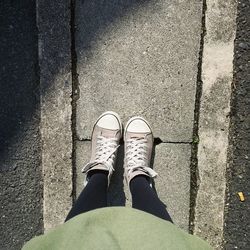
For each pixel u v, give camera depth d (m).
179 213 1.92
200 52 1.86
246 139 1.85
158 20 1.86
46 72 1.91
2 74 1.93
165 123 1.90
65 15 1.88
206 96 1.86
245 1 1.81
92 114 1.92
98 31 1.89
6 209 1.97
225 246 1.90
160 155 1.92
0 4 1.90
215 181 1.88
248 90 1.83
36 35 1.90
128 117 1.92
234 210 1.88
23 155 1.95
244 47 1.82
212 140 1.87
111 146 1.89
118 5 1.87
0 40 1.92
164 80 1.88
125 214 1.46
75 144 1.94
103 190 1.82
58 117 1.93
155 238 1.37
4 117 1.94
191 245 1.50
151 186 1.85
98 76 1.90
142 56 1.88
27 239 1.97
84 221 1.39
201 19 1.84
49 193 1.95
